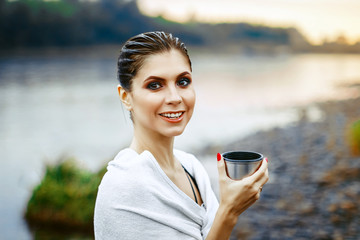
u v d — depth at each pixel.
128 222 1.07
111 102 31.78
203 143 14.95
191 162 1.43
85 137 17.62
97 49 112.94
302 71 76.94
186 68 1.17
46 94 36.81
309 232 4.84
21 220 6.96
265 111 25.12
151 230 1.07
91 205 6.34
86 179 6.64
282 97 34.00
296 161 9.54
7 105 29.06
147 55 1.14
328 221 5.09
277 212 5.72
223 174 1.11
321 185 6.85
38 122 22.05
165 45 1.15
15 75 54.78
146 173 1.12
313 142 12.86
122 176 1.11
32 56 89.62
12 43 95.75
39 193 6.64
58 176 6.80
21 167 12.04
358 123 9.19
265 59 129.00
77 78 52.91
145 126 1.19
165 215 1.09
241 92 38.75
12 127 20.27
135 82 1.17
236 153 1.25
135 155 1.21
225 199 1.10
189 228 1.11
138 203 1.08
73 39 109.25
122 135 18.16
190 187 1.33
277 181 7.61
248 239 4.86
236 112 24.92
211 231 1.12
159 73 1.13
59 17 105.88
